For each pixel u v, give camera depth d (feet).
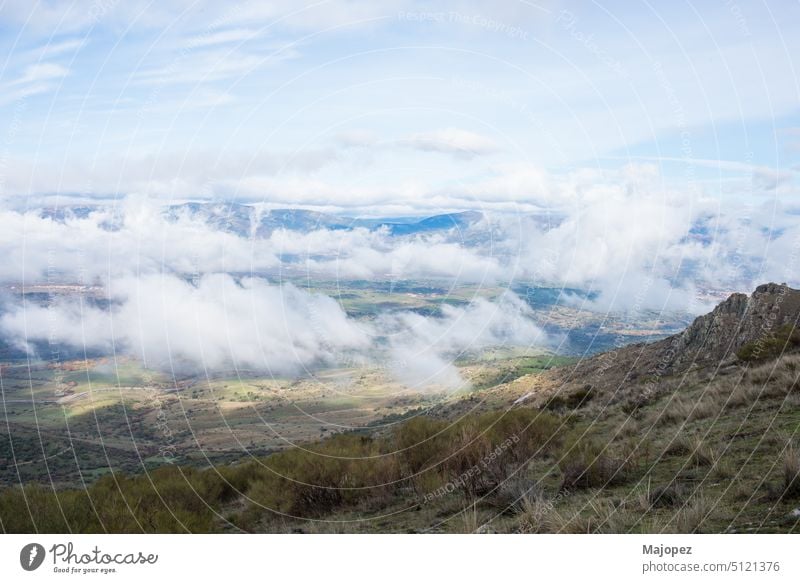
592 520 27.04
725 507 25.34
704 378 71.41
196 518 37.35
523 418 48.55
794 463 25.57
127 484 42.57
